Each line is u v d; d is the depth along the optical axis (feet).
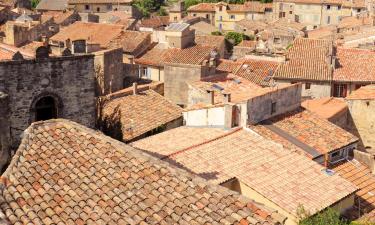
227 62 225.35
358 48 242.17
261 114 126.62
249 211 56.95
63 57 123.95
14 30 252.83
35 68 120.47
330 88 208.74
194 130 127.65
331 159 124.26
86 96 130.00
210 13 540.93
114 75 191.11
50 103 125.39
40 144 61.93
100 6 555.69
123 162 60.95
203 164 103.96
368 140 159.94
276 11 527.40
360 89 171.12
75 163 60.08
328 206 95.45
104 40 269.44
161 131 145.07
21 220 50.93
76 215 52.90
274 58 240.94
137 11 545.44
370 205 110.52
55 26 314.76
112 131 144.87
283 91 132.77
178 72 174.91
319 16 515.09
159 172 60.23
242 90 161.07
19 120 120.37
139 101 155.22
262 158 108.68
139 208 54.90
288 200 94.99
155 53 253.44
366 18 392.47
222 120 127.54
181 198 57.11
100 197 55.67
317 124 132.67
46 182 56.44
